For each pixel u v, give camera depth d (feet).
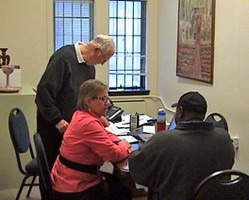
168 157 6.30
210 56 13.20
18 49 16.47
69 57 10.11
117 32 17.98
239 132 11.78
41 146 7.98
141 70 18.42
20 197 12.42
